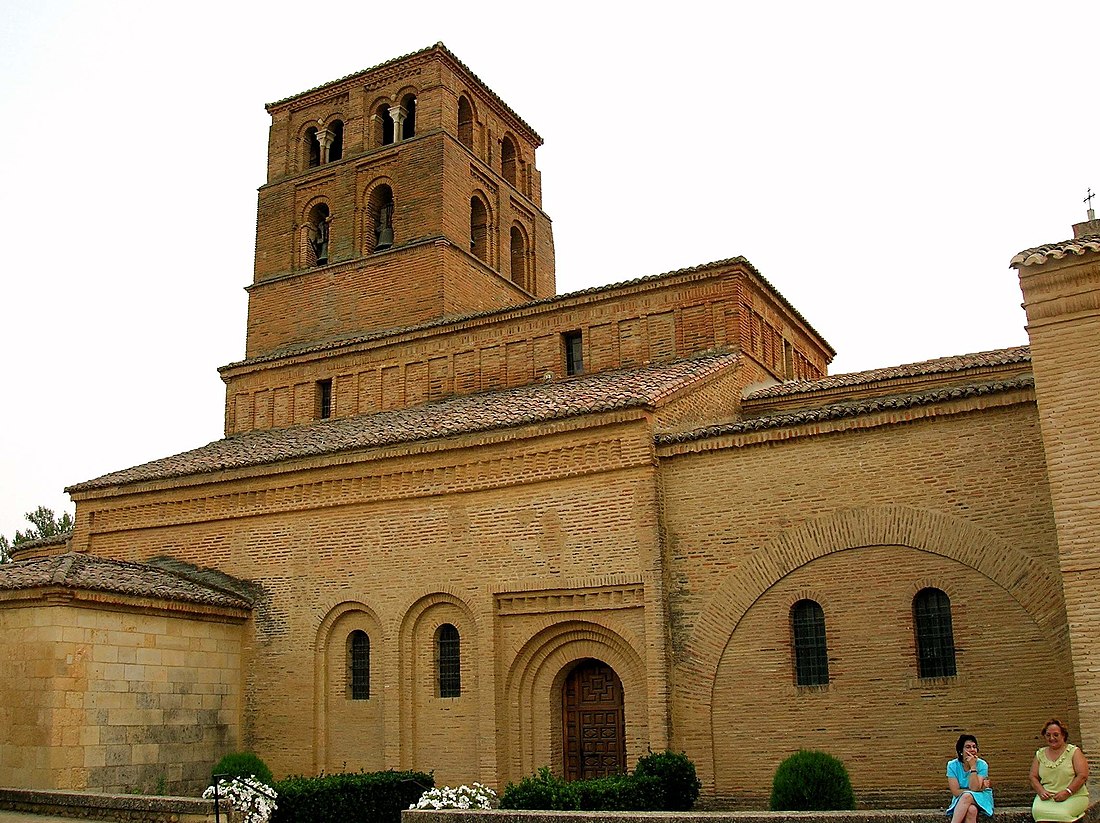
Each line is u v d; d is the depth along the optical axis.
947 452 18.70
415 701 23.02
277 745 24.39
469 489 23.00
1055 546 17.45
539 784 16.34
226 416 32.81
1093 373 15.22
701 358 25.67
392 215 33.16
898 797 18.03
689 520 20.78
